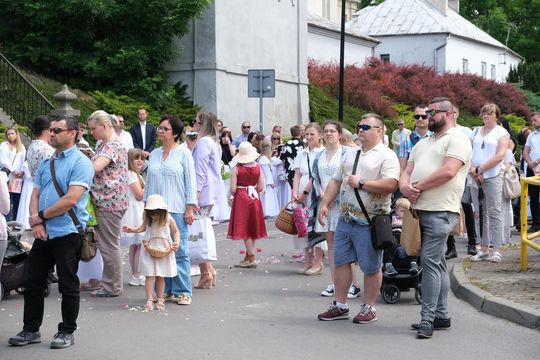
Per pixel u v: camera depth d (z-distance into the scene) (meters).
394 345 8.16
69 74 26.09
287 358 7.62
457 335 8.59
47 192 8.09
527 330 8.82
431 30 56.19
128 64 25.62
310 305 10.24
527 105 54.84
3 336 8.53
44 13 25.05
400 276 10.28
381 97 41.56
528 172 17.64
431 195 8.57
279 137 23.39
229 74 28.53
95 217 10.70
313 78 38.72
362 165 8.94
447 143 8.62
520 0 77.62
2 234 9.00
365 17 58.69
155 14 25.78
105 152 10.60
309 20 43.41
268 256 14.53
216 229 18.86
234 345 8.12
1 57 23.03
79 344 8.16
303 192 12.35
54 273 11.52
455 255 13.59
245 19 29.45
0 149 16.88
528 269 12.02
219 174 11.70
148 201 9.87
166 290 10.50
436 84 47.12
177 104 27.11
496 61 64.75
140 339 8.38
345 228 9.16
